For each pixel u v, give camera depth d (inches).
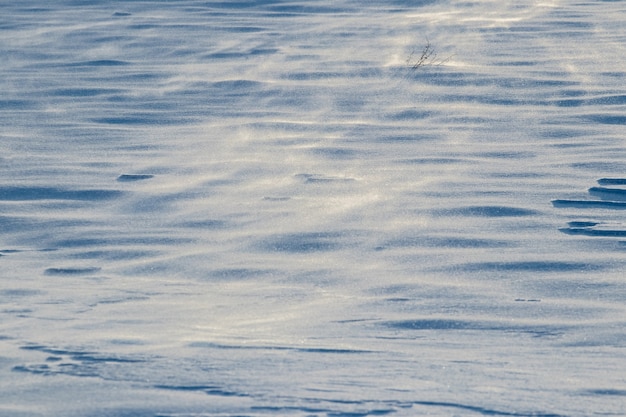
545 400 442.3
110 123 1219.2
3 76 1497.3
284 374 476.1
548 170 978.7
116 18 1994.3
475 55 1621.6
